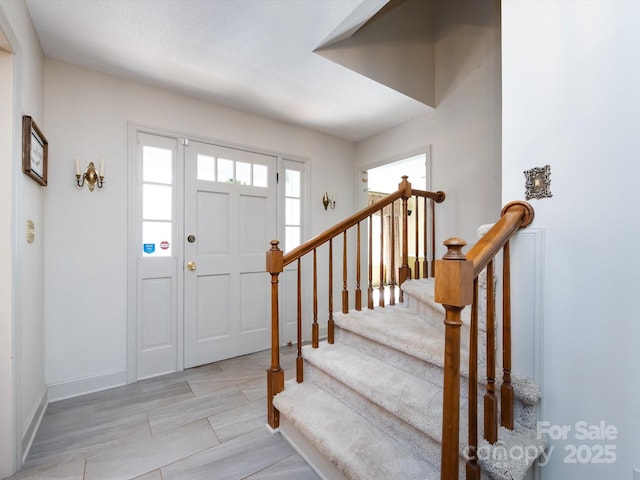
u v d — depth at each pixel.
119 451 1.57
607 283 1.11
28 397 1.65
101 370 2.23
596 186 1.14
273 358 1.78
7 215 1.42
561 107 1.23
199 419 1.87
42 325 1.96
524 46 1.35
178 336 2.56
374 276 6.24
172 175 2.55
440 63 2.86
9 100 1.44
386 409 1.36
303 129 3.33
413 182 5.93
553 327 1.24
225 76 2.33
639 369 1.04
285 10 1.71
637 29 1.05
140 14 1.70
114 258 2.28
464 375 1.40
